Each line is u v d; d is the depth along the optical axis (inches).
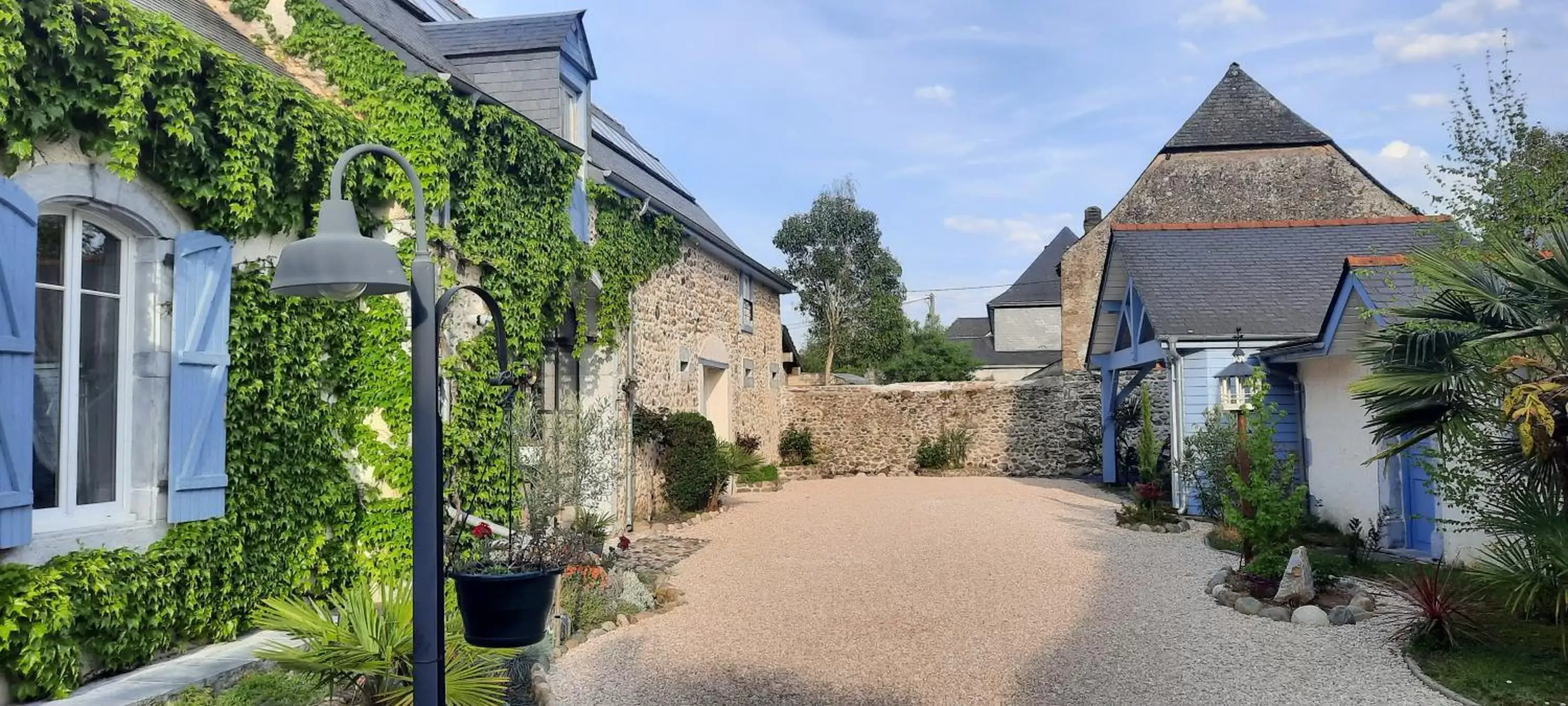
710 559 406.0
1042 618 295.3
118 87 198.4
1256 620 286.0
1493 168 412.5
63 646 182.5
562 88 429.4
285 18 311.3
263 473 239.5
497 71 425.1
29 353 182.2
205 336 220.5
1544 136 412.5
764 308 798.5
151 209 213.0
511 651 221.8
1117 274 627.2
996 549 428.1
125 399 214.2
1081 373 833.5
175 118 211.2
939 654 257.3
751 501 634.2
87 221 207.6
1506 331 233.3
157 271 216.8
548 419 373.4
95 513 206.7
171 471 211.6
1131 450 738.8
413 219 287.0
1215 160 871.7
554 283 380.8
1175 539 454.0
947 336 1594.5
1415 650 240.2
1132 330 605.6
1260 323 500.1
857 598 326.3
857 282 1266.0
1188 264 560.7
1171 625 283.0
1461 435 247.8
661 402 527.8
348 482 269.6
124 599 197.0
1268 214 853.2
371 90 293.3
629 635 278.2
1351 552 350.0
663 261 521.3
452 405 301.7
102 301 212.5
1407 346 237.5
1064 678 234.5
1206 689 223.5
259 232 241.4
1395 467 386.6
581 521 377.7
